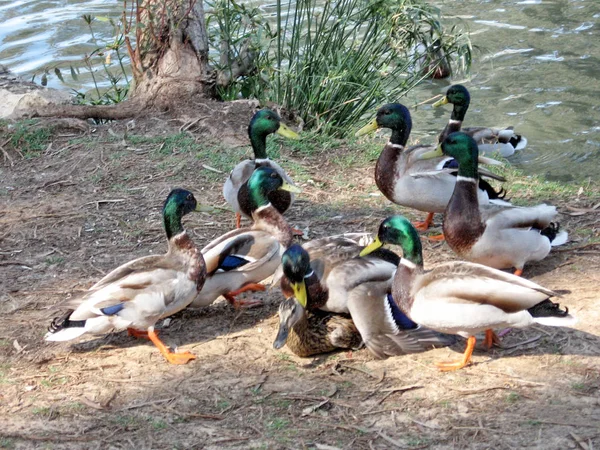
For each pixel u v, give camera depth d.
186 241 2.90
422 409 2.66
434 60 4.57
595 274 3.17
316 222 3.59
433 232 3.52
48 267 3.33
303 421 2.64
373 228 3.54
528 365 2.79
